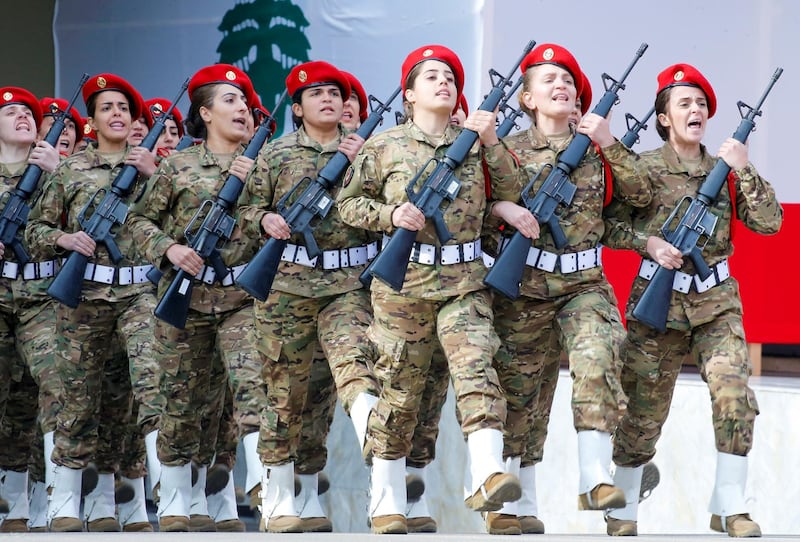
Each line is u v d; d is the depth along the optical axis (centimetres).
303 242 1211
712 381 1138
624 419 1241
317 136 1255
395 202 1077
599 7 1894
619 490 1043
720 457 1129
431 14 2023
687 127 1189
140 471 1586
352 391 1147
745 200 1171
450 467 1698
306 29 2184
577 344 1080
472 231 1070
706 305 1158
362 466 1755
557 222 1104
